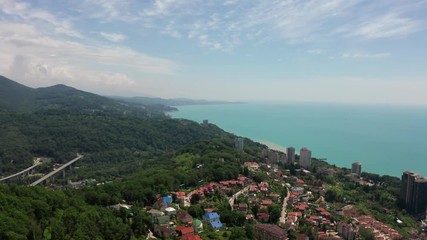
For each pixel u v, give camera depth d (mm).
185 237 174875
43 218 163500
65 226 157375
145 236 175875
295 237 194750
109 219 172000
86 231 156625
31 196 177250
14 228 143875
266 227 199250
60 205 179250
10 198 163250
